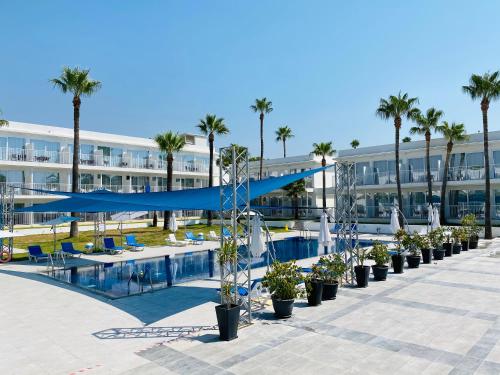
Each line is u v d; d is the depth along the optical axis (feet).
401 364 20.59
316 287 32.04
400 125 109.70
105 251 71.10
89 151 131.13
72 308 33.22
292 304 29.22
